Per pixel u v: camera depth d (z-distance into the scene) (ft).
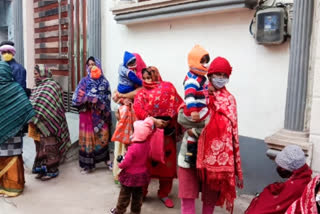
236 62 12.00
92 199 12.48
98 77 14.48
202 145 9.04
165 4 13.42
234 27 11.92
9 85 12.14
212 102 9.21
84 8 19.30
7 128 12.08
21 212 11.46
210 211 9.96
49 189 13.41
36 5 23.26
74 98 14.37
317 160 9.21
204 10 12.14
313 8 9.48
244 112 11.94
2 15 30.63
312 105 9.18
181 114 9.45
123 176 10.46
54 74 22.08
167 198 12.05
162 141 10.94
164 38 14.46
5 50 13.65
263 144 11.51
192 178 9.68
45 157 14.34
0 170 12.65
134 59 12.94
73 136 17.11
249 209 9.02
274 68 11.02
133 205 10.75
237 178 9.73
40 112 13.62
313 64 9.61
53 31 21.83
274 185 8.77
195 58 9.15
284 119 10.50
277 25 10.28
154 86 11.50
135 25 15.75
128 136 12.57
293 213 7.10
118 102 13.03
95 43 17.66
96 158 15.12
